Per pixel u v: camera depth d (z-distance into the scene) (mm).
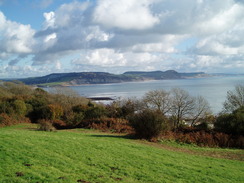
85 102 65562
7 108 40375
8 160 11109
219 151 20859
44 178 9305
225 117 28297
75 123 38062
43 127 27938
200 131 28141
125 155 14867
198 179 11820
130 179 10727
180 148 21203
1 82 79188
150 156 15438
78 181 9570
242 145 23219
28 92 71562
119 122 36281
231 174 13414
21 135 17578
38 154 12594
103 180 10016
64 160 12250
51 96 62312
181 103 46562
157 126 23656
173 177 11758
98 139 20969
